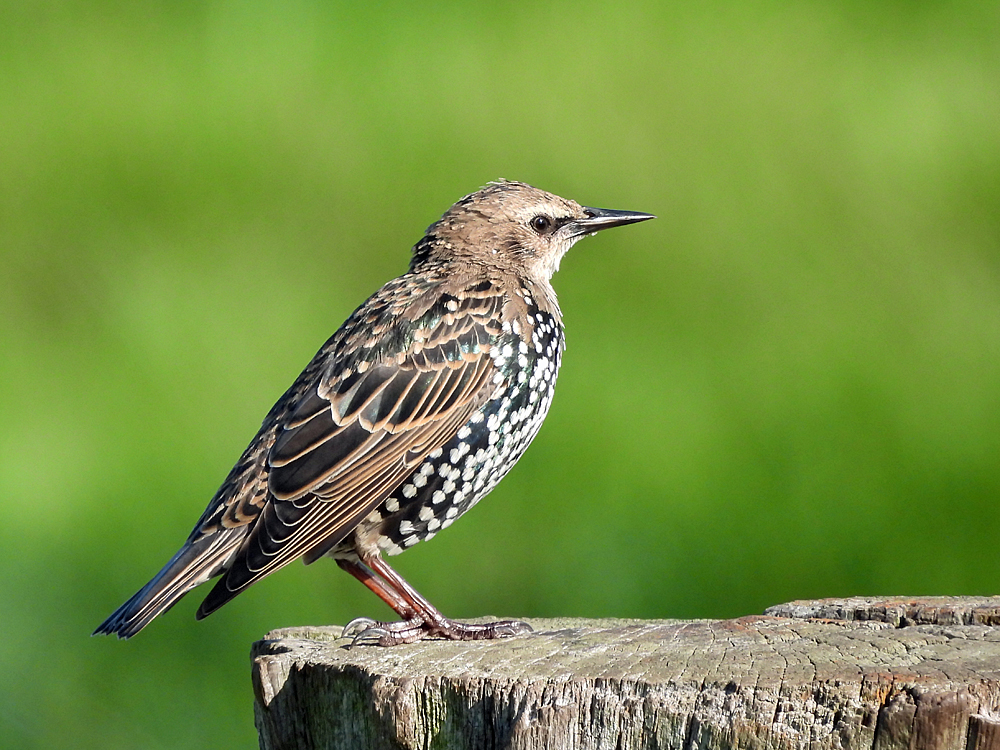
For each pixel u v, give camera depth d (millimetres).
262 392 13852
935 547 12633
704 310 15016
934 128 16797
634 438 13164
